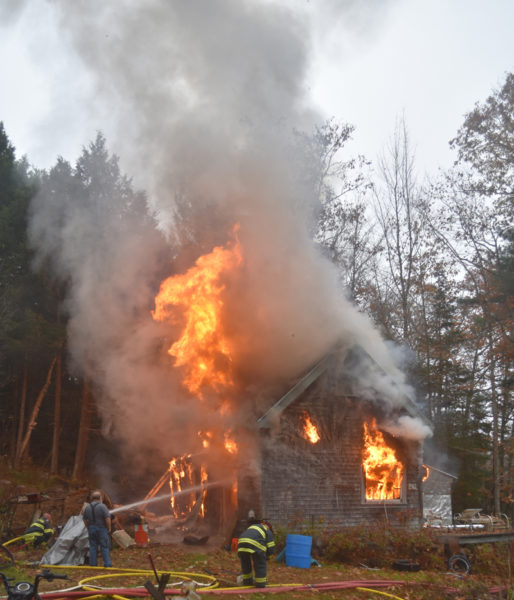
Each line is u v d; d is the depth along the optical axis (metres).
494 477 24.97
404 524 15.19
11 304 25.36
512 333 25.03
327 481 15.24
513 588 10.69
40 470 25.22
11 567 10.00
